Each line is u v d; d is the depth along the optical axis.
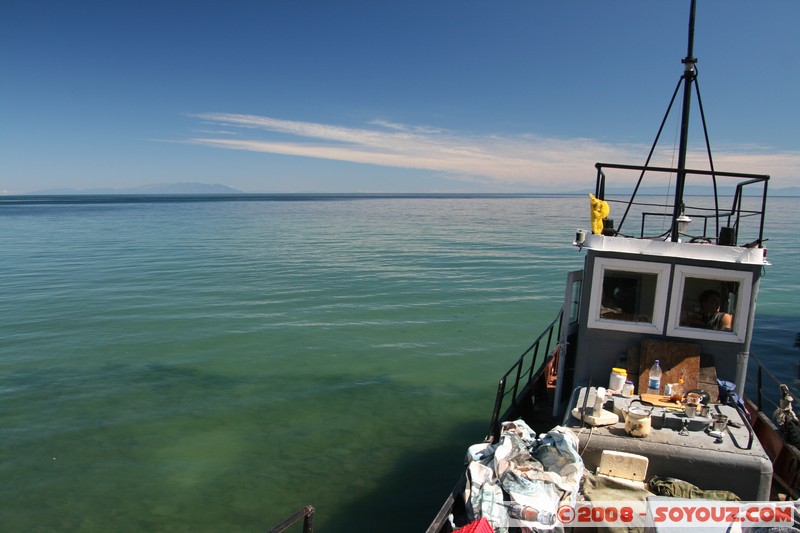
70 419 13.73
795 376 17.33
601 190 8.44
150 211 124.31
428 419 14.03
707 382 7.67
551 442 6.64
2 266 38.22
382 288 30.89
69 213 113.12
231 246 52.06
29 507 10.12
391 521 9.80
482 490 6.25
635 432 6.70
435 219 101.56
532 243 56.31
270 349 19.59
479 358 19.03
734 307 7.81
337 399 15.23
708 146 8.41
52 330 21.66
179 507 10.16
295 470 11.47
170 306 25.94
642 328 8.12
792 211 138.75
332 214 118.06
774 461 8.81
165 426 13.42
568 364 9.58
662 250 7.83
